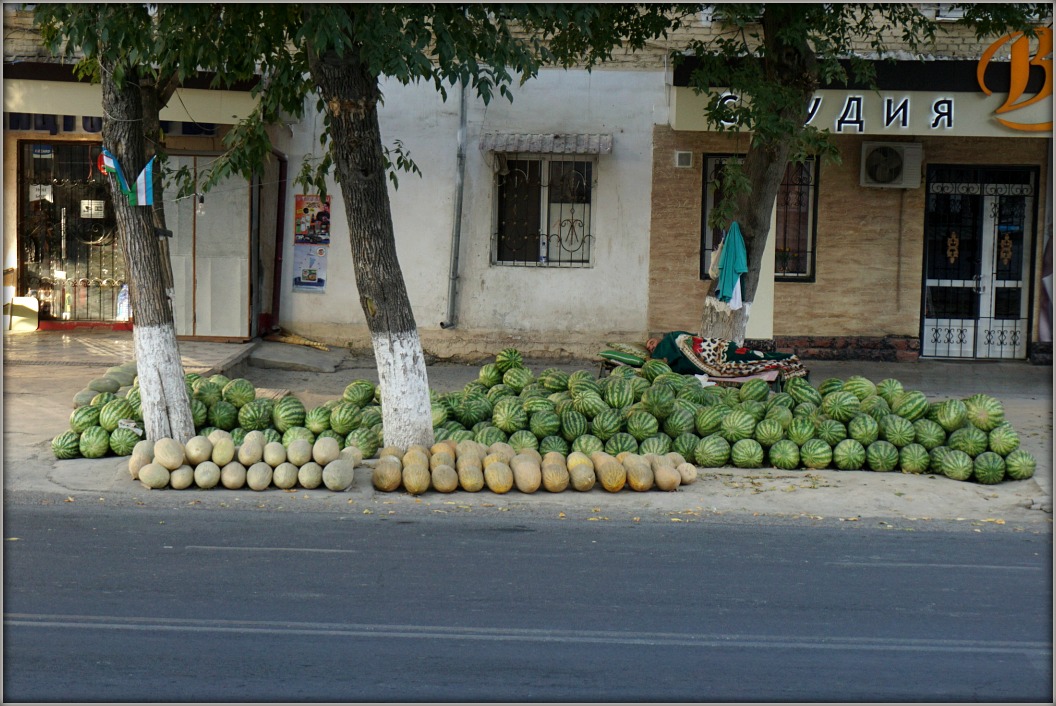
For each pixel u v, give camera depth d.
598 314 17.52
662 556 8.15
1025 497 10.10
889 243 17.23
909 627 6.70
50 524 8.72
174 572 7.51
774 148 13.17
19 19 16.12
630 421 11.01
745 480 10.52
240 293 16.98
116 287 17.94
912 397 11.18
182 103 14.79
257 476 9.82
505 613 6.80
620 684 5.73
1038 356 17.52
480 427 11.16
